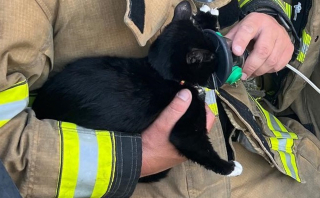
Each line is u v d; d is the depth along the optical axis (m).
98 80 1.01
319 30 1.42
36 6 0.94
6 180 0.71
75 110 1.00
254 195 1.33
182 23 1.06
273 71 1.26
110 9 1.02
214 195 1.20
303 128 1.52
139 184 1.19
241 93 1.25
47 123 0.94
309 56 1.45
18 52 0.90
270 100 1.57
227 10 1.22
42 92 1.03
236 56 1.09
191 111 1.07
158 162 1.07
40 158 0.90
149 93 1.03
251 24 1.16
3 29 0.87
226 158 1.22
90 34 1.05
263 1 1.32
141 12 0.94
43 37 0.96
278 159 1.32
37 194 0.92
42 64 0.98
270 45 1.17
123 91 1.01
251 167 1.37
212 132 1.20
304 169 1.39
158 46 1.04
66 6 1.00
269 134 1.37
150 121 1.04
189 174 1.18
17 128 0.90
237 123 1.23
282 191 1.35
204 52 1.04
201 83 1.09
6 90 0.89
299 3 1.42
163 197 1.18
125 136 0.98
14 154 0.88
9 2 0.89
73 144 0.93
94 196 0.97
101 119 1.00
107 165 0.95
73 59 1.07
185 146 1.07
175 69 1.04
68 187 0.93
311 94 1.56
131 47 1.09
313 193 1.38
